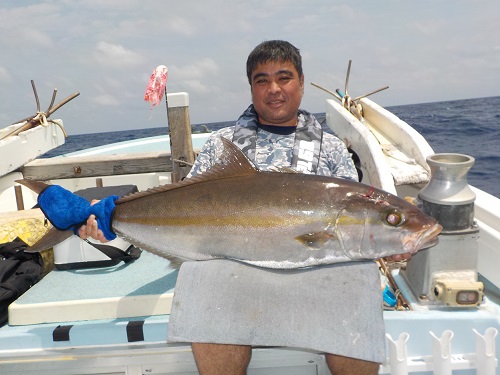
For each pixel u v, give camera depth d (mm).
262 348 2258
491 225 2719
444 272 2320
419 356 2254
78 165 4859
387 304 2400
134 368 2348
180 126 4164
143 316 2432
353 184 2057
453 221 2273
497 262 2543
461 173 2256
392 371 2135
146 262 2947
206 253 2133
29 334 2338
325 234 1985
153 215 2164
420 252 2379
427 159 2367
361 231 1979
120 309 2426
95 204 2223
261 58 2598
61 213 2193
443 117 29891
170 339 1981
